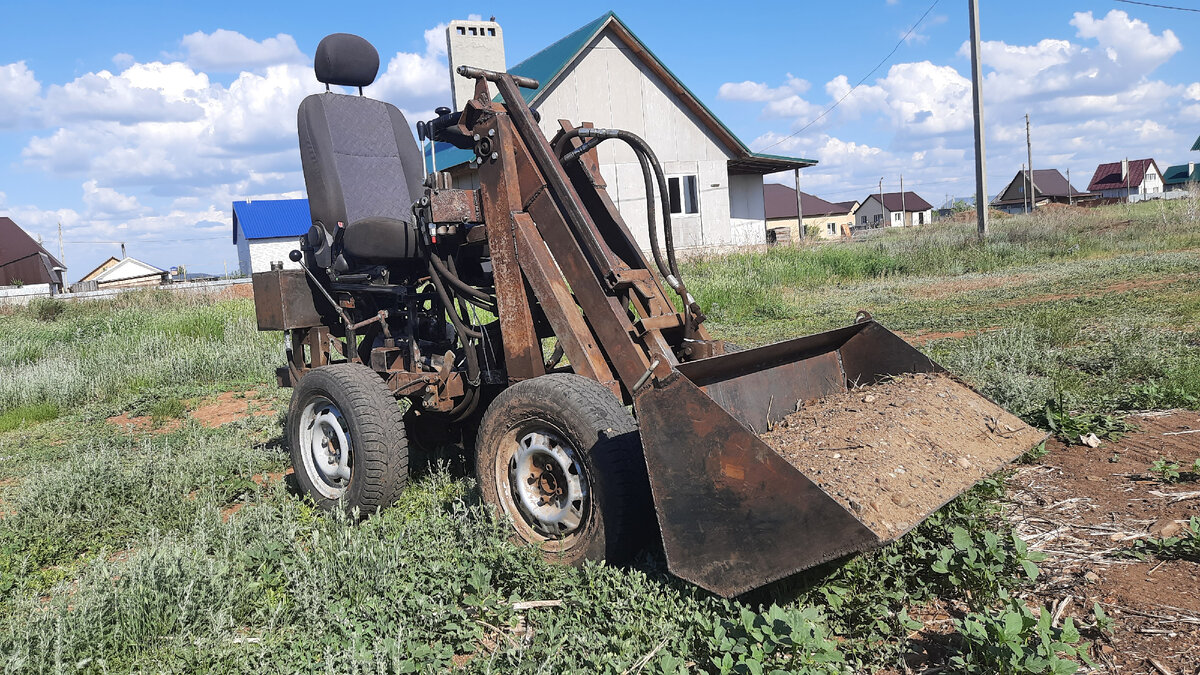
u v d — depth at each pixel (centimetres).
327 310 523
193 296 2159
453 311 443
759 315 1280
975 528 341
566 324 359
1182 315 862
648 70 2245
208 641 303
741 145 2361
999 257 1939
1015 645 236
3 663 284
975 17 2050
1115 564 321
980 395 388
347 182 507
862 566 303
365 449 415
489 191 392
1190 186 3428
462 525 374
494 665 272
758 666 239
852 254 2016
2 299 2698
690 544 286
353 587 331
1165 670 250
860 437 322
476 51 1992
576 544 338
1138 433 474
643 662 261
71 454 635
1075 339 779
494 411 369
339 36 530
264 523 408
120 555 427
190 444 631
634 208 2242
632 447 328
